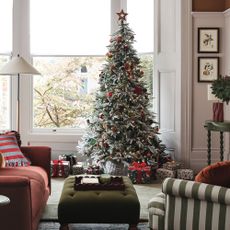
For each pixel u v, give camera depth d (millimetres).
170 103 6871
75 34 7176
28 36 7078
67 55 7172
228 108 6512
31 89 7129
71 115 7250
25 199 2957
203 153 6758
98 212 3492
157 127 6473
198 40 6730
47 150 4789
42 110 7227
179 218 3016
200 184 2900
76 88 7246
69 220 3498
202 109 6766
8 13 7035
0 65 7055
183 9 6680
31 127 7148
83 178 4020
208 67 6738
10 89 7055
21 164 4539
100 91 6477
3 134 4762
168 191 3014
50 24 7141
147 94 6453
